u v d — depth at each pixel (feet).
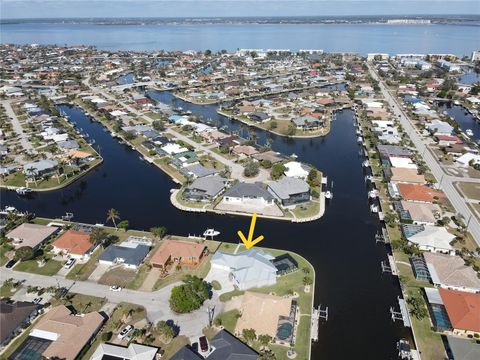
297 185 464.24
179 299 283.79
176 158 575.38
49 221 423.64
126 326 273.54
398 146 610.24
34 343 257.96
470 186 486.38
